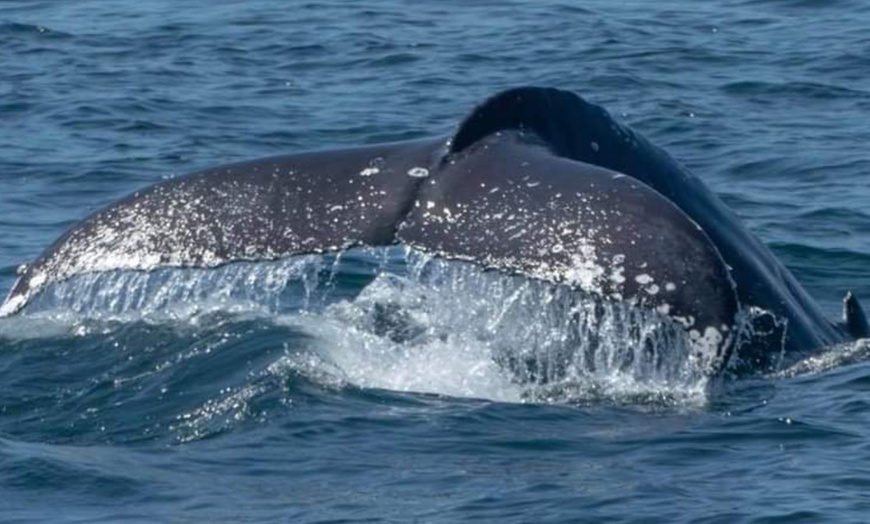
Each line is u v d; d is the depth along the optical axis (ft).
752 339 143.43
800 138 265.95
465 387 138.21
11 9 390.63
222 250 132.05
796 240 209.36
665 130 273.75
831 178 242.99
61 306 154.61
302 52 337.52
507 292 142.51
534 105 138.82
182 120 282.97
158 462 127.44
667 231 122.31
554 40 343.46
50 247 136.05
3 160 256.11
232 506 119.03
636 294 120.37
